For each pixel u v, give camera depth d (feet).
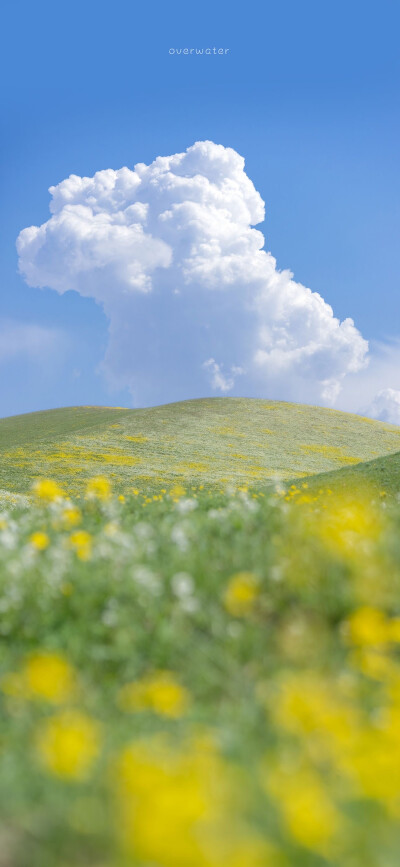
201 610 16.29
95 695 13.14
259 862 6.25
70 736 8.94
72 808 8.42
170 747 10.30
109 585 17.44
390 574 17.17
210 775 8.54
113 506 27.22
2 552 20.72
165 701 11.55
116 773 8.75
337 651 14.69
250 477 113.39
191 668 14.23
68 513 24.88
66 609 16.81
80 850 8.14
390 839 7.62
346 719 10.47
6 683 13.03
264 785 8.55
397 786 7.82
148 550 20.04
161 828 6.17
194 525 22.68
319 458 134.82
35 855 8.18
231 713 12.07
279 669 13.93
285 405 185.26
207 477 110.83
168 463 119.55
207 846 6.49
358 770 8.07
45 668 11.73
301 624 15.56
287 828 7.44
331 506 27.63
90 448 127.34
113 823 7.97
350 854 7.38
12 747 10.71
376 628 13.99
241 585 16.38
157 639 15.23
